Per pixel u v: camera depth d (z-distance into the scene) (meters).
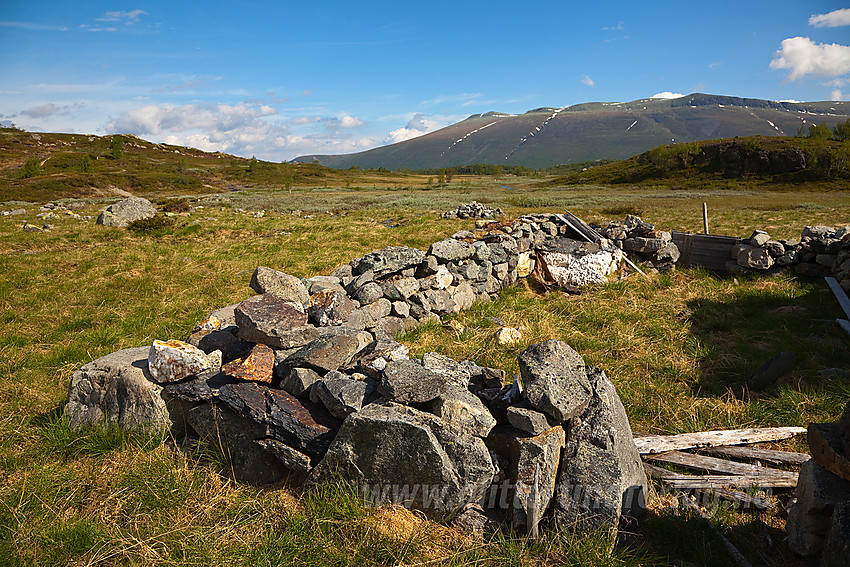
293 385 3.70
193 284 9.99
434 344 6.44
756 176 79.31
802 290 9.23
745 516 3.44
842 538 2.40
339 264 11.99
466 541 3.03
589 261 10.39
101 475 3.62
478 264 9.17
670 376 5.70
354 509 3.13
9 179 61.31
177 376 3.92
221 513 3.24
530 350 3.61
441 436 3.20
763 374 5.41
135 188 66.44
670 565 2.91
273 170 114.06
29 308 8.33
